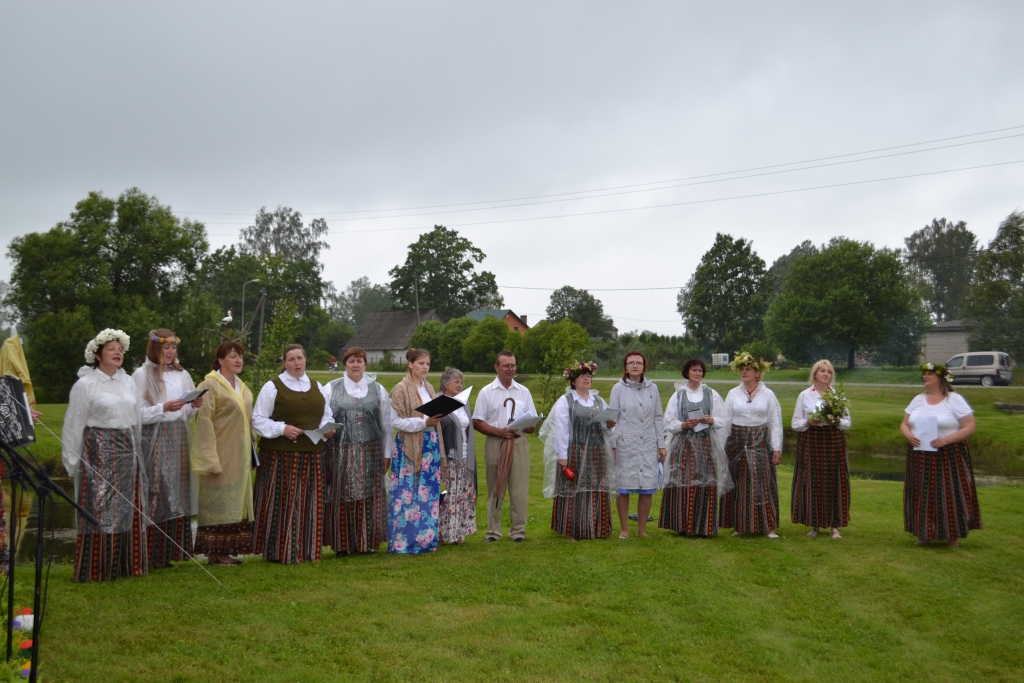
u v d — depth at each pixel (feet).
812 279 146.61
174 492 20.88
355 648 15.98
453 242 222.07
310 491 22.31
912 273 237.86
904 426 25.79
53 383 110.42
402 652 15.87
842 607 19.52
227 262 218.38
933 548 24.85
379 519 23.68
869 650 17.19
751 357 26.73
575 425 26.21
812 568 22.49
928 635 17.97
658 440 26.68
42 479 13.25
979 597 20.20
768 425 26.73
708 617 18.71
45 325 107.34
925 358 163.43
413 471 23.66
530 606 19.01
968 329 130.31
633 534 27.37
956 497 24.81
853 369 146.20
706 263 194.80
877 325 139.44
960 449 25.11
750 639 17.57
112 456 19.49
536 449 61.52
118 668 14.43
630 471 26.23
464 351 149.28
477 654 16.02
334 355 224.33
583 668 15.62
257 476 22.38
